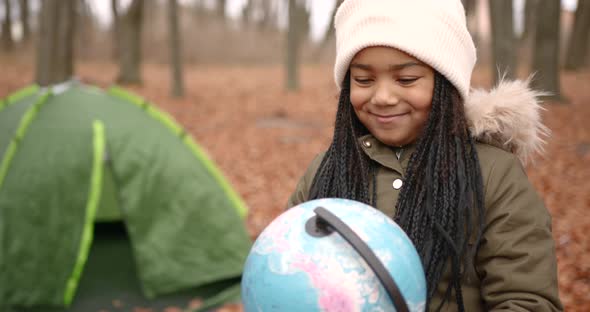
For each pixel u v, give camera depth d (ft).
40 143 16.38
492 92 4.94
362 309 3.60
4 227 15.28
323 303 3.62
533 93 4.96
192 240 16.65
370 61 4.67
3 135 16.97
